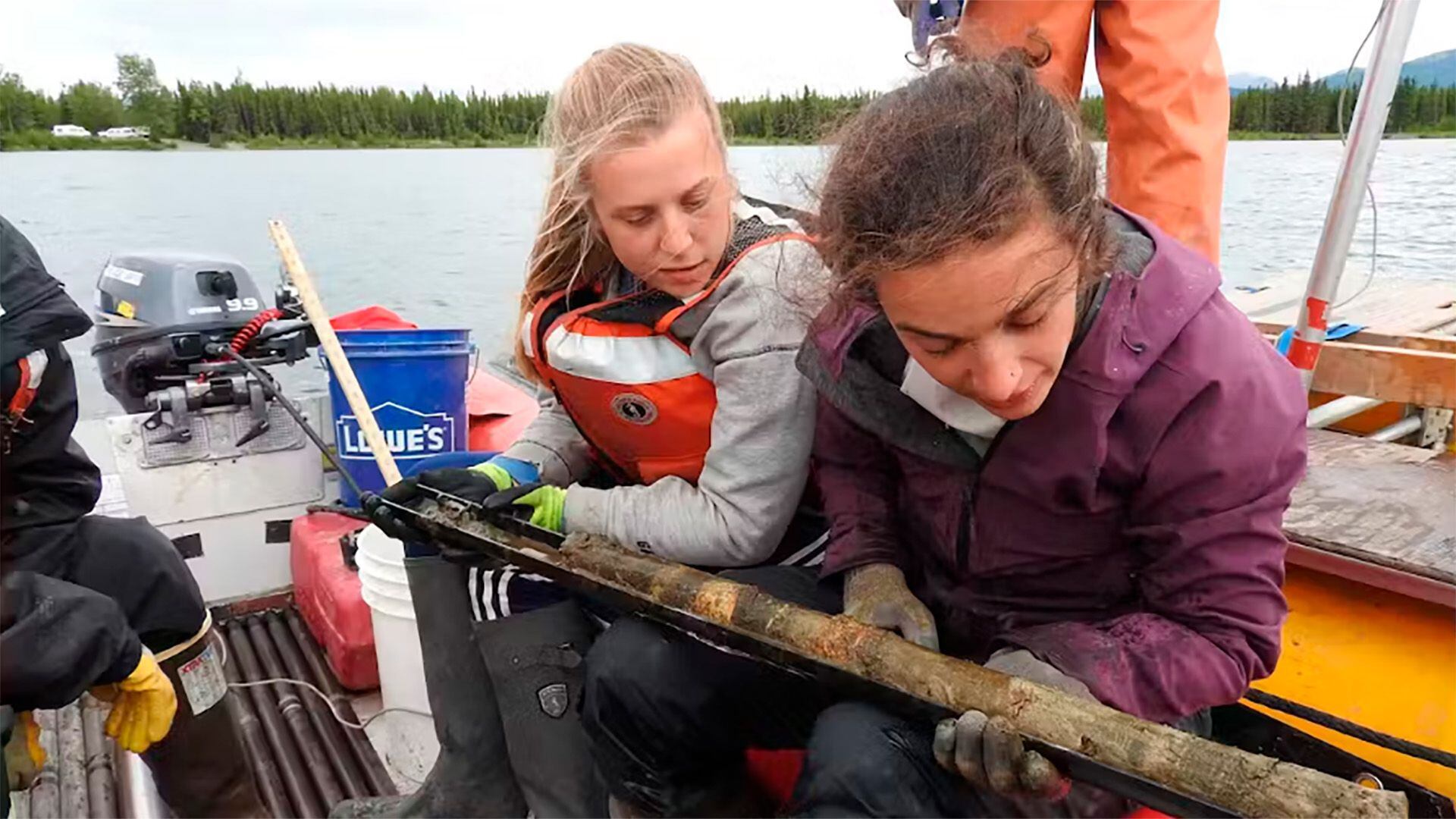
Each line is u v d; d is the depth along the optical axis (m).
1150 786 0.87
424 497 1.60
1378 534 1.50
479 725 1.52
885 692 1.06
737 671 1.33
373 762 2.09
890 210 0.93
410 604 1.97
